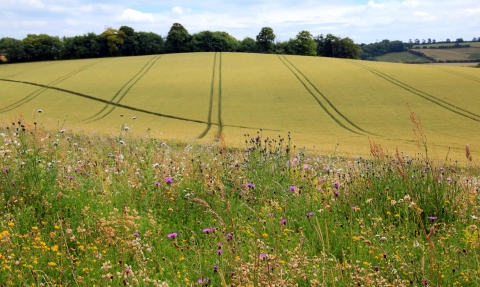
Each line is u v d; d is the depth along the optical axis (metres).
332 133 45.38
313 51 143.50
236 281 3.98
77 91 69.12
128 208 5.71
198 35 138.62
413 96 61.03
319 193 7.15
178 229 5.88
